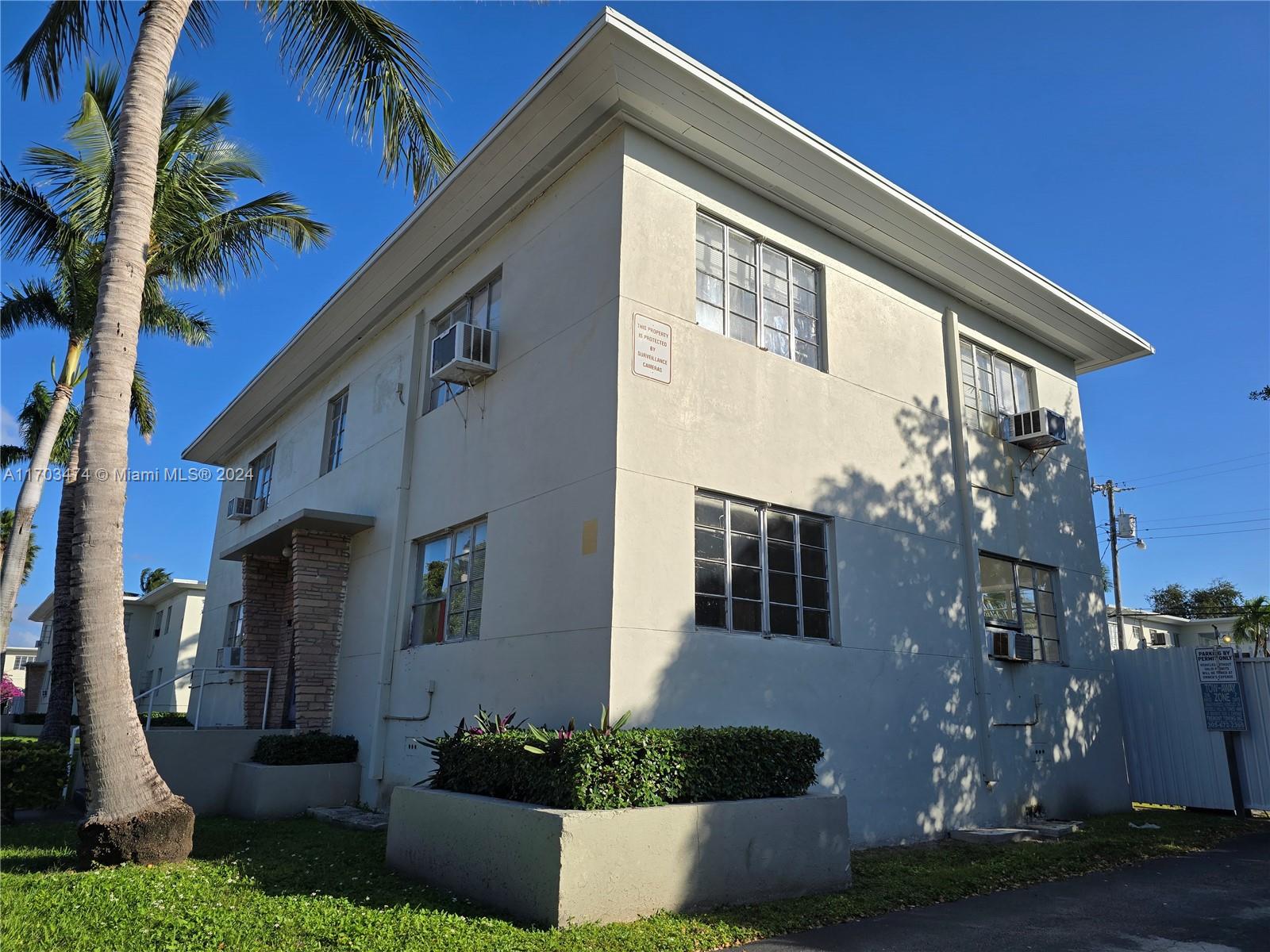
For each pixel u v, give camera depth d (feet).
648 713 24.31
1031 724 36.83
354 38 31.65
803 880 21.66
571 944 16.37
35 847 26.58
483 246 35.32
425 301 39.50
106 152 41.63
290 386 52.44
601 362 26.99
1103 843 29.94
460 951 15.88
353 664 39.37
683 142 29.32
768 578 28.99
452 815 21.25
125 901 18.69
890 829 29.81
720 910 19.67
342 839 28.32
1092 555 43.47
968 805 32.89
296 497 51.34
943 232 35.19
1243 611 117.80
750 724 26.71
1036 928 19.30
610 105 27.68
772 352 30.99
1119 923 19.80
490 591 30.42
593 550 25.57
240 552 47.70
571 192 30.40
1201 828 34.53
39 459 51.31
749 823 20.95
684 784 20.61
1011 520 39.09
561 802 19.21
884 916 20.30
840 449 32.32
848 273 34.81
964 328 39.70
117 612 24.16
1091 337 44.42
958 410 37.63
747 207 31.55
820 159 30.71
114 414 24.44
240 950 15.92
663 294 28.02
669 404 27.22
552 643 26.50
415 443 38.19
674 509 26.50
